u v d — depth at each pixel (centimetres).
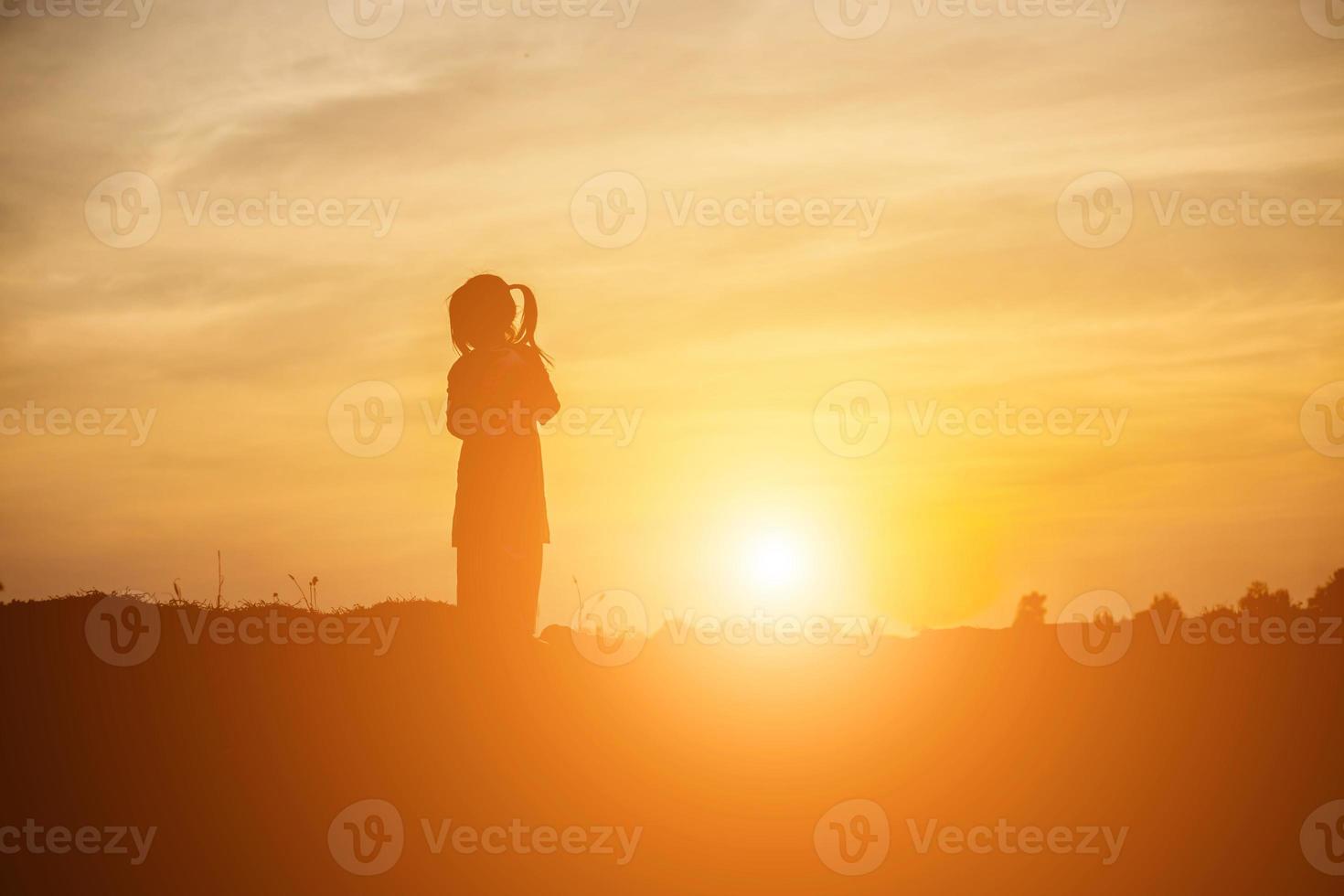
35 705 1141
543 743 1118
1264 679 1366
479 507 1155
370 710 1139
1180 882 1034
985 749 1209
